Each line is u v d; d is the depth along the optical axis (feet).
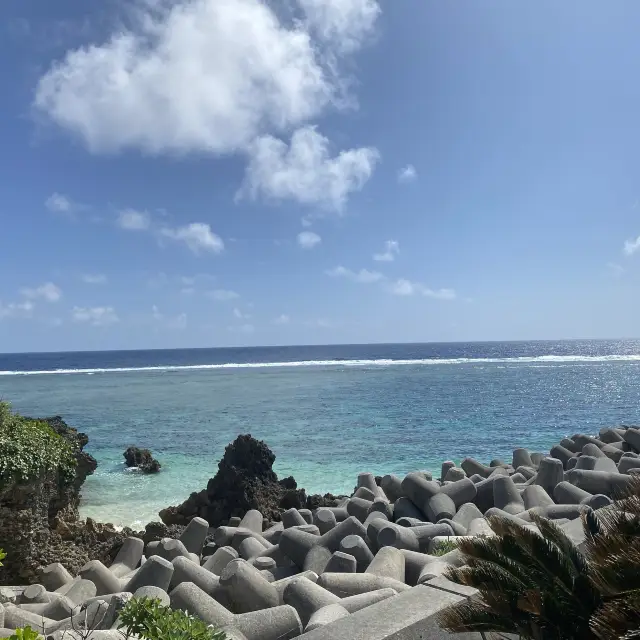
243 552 36.06
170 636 13.92
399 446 87.30
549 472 44.96
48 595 28.04
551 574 14.78
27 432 37.37
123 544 37.78
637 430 60.49
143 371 346.33
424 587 18.34
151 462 73.77
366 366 353.31
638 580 12.41
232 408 141.18
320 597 23.41
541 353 549.95
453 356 506.89
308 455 81.25
